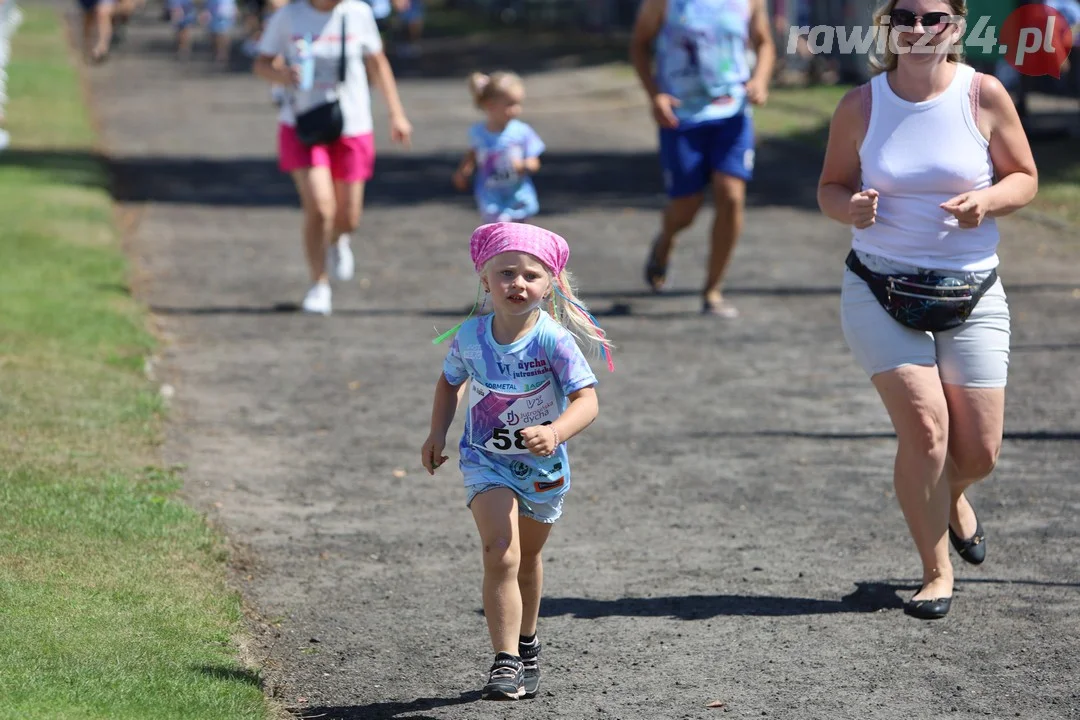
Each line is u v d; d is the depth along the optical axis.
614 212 57.72
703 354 35.41
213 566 20.73
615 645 18.67
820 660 18.11
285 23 36.75
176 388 31.45
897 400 19.27
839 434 28.78
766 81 37.47
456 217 56.56
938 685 17.31
